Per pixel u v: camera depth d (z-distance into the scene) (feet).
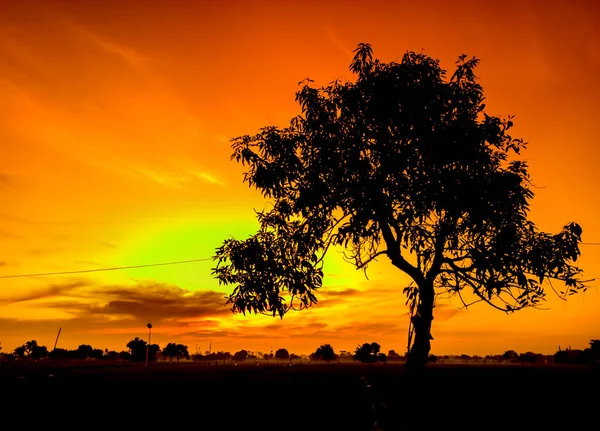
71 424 49.47
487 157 35.88
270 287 37.09
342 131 38.93
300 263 38.88
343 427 41.34
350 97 38.11
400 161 36.09
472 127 35.63
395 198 36.24
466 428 35.22
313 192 38.01
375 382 49.01
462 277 38.34
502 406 39.88
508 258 35.47
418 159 36.73
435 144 35.86
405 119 36.58
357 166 37.06
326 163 38.27
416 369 39.93
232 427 45.06
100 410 59.98
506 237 34.76
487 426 35.32
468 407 39.17
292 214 39.70
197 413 55.26
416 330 40.42
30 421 51.88
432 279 39.37
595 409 40.91
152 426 47.14
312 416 47.60
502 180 34.09
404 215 35.78
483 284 37.01
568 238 35.63
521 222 35.63
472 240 37.42
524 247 36.14
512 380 51.93
